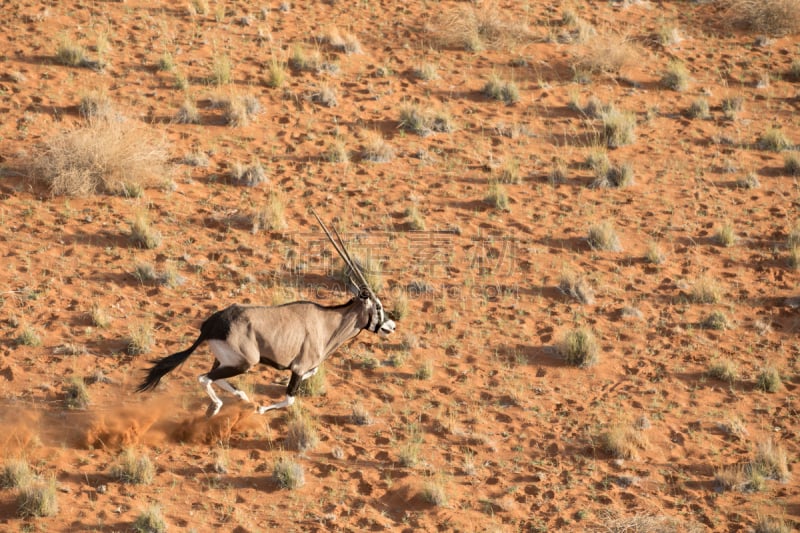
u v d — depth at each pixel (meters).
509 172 68.12
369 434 45.44
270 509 40.12
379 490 41.94
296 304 43.25
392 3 89.19
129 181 61.91
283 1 86.56
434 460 44.22
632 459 45.53
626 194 68.06
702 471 45.25
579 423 47.47
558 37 87.19
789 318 57.09
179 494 40.34
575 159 71.44
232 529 38.69
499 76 80.19
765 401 50.38
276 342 42.16
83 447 42.47
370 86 76.69
